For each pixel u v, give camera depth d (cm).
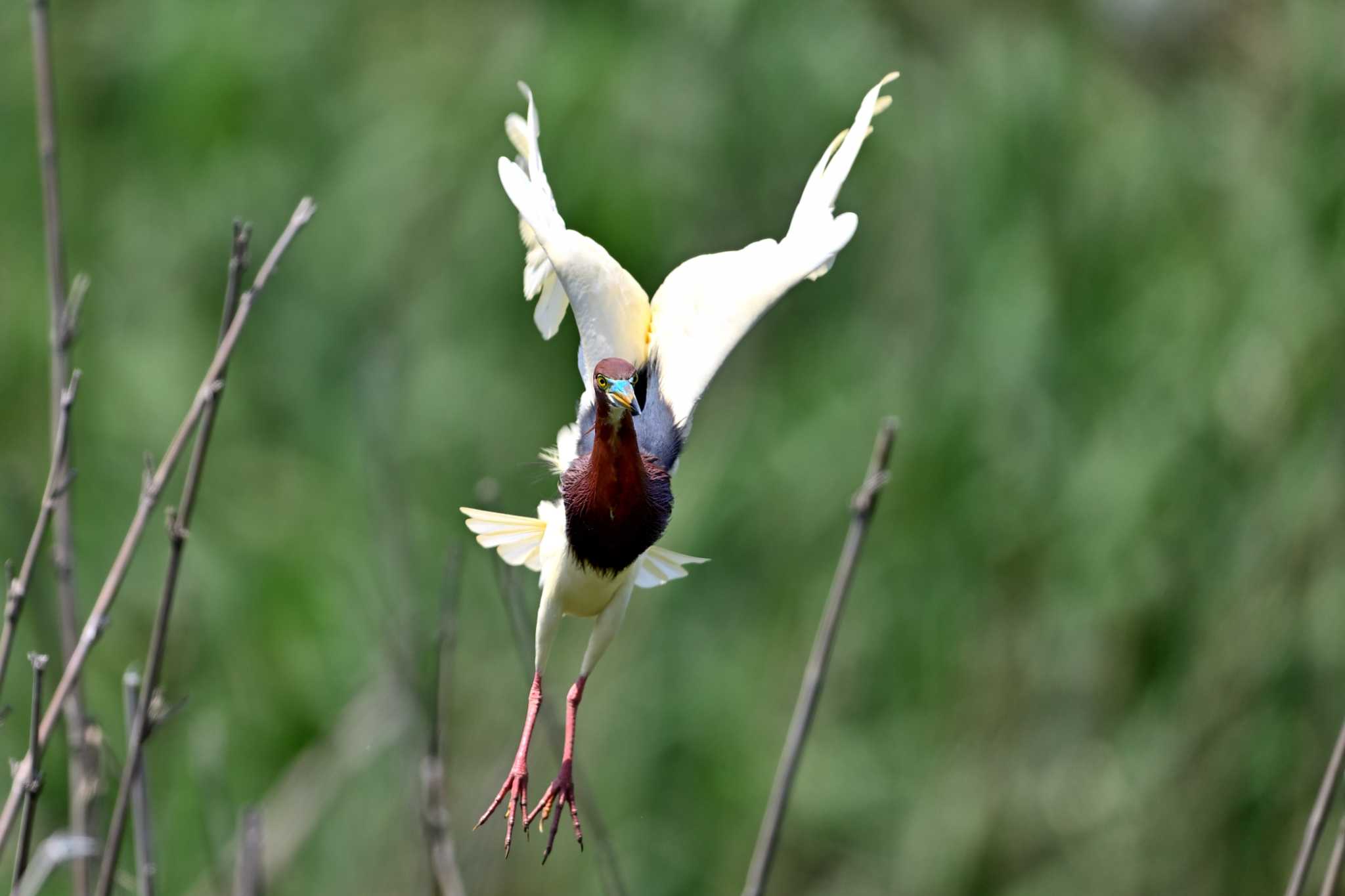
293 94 1398
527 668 744
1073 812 1281
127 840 992
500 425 1363
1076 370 1212
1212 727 1235
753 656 1295
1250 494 1194
